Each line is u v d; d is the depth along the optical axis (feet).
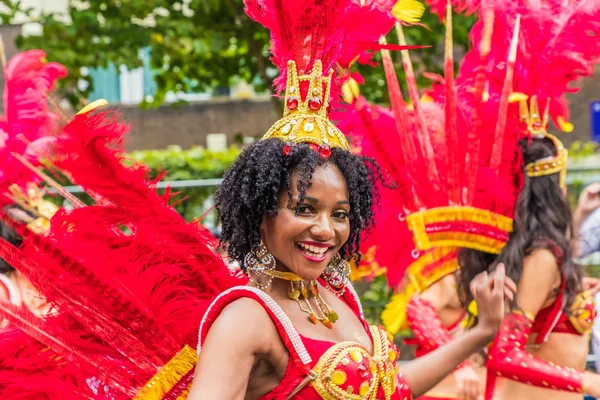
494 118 14.66
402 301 15.46
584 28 14.75
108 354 9.09
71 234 9.14
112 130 8.71
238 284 9.60
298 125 8.45
